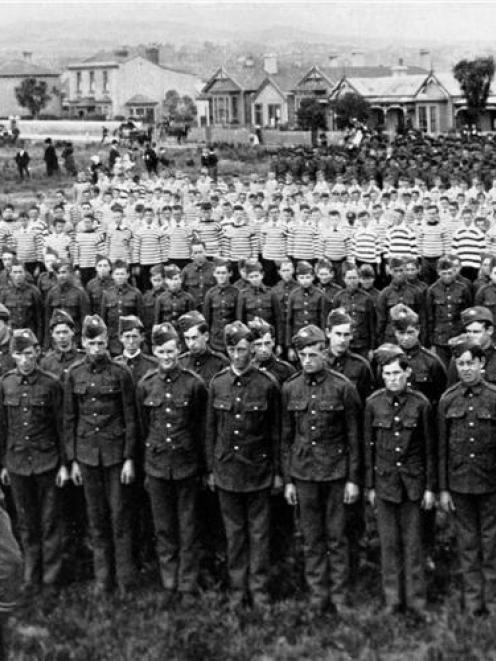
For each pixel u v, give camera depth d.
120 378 10.16
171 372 10.09
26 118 103.88
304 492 9.71
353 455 9.69
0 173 52.41
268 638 9.03
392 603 9.45
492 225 22.45
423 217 23.39
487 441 9.30
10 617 9.38
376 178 40.16
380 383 12.19
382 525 9.55
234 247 23.69
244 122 96.12
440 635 8.98
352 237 23.20
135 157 55.16
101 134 76.56
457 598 9.67
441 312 15.81
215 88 97.00
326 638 9.00
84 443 10.13
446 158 41.84
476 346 9.34
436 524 11.20
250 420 9.74
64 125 78.12
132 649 8.85
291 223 24.19
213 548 10.88
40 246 24.33
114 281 17.89
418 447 9.50
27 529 10.26
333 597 9.70
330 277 16.69
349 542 10.39
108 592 10.04
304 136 69.88
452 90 80.75
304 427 9.72
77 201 33.59
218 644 8.91
